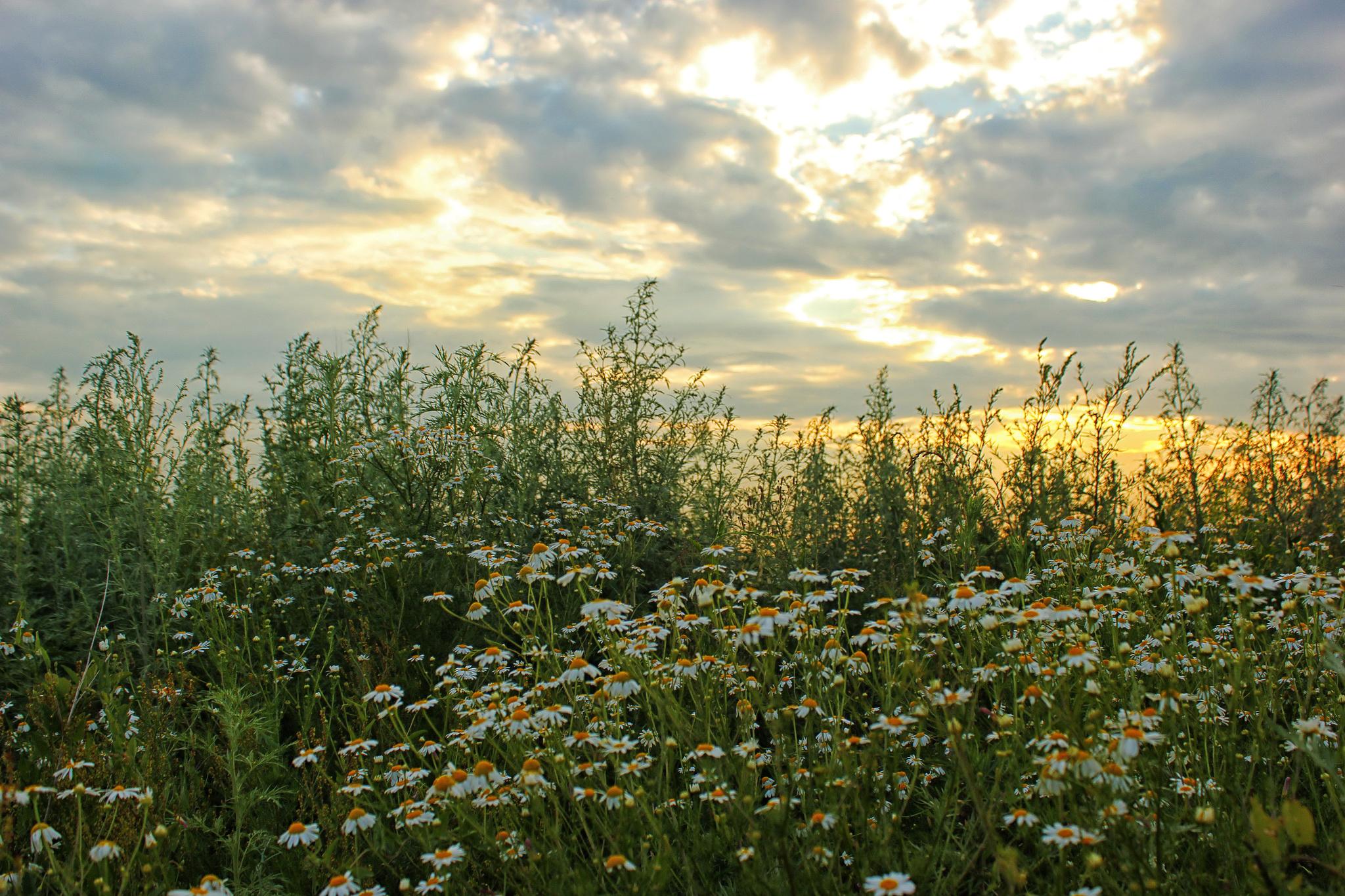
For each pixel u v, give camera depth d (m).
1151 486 5.91
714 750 2.59
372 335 6.54
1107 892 2.14
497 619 4.58
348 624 4.62
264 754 3.41
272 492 6.26
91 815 2.98
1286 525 5.84
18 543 4.93
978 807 2.09
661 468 6.38
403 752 3.25
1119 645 3.08
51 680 3.58
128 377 5.30
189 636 4.65
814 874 2.23
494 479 5.90
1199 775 2.55
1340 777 2.32
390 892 2.76
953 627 3.72
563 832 2.81
